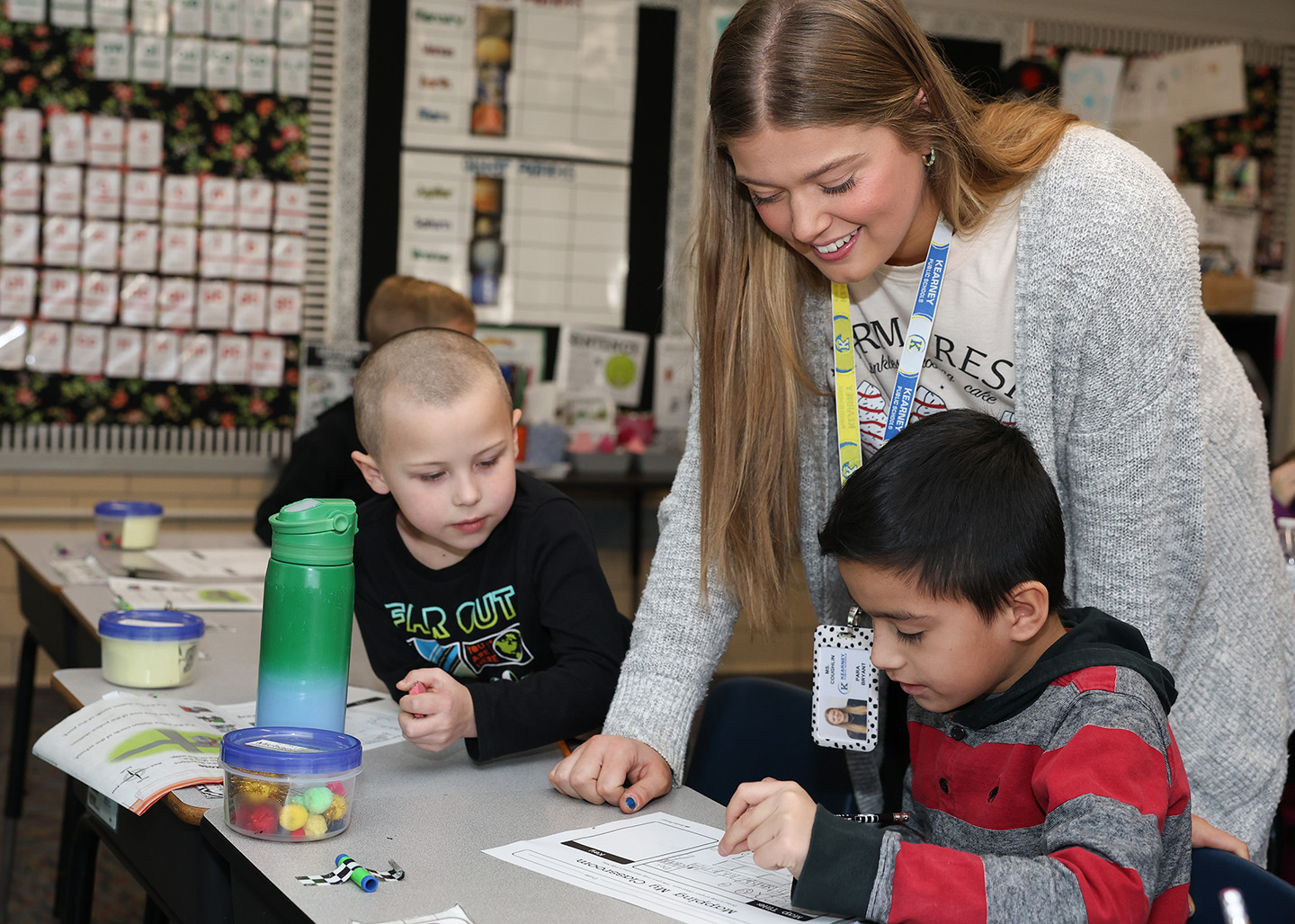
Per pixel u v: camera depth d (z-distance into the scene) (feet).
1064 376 3.82
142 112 13.48
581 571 4.56
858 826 2.85
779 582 4.43
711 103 3.64
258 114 13.83
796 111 3.38
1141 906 2.65
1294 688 4.65
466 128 14.48
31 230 13.25
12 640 13.55
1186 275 3.72
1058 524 3.28
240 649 5.66
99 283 13.48
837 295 4.35
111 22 13.33
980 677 3.19
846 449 4.39
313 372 13.39
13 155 13.15
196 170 13.69
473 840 3.33
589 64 14.80
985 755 3.36
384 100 14.20
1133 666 3.19
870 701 4.16
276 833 3.24
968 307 4.03
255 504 14.17
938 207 3.96
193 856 3.47
